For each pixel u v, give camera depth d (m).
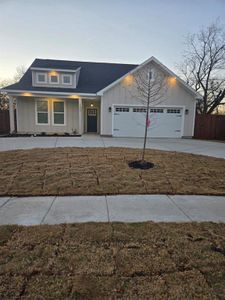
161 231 3.31
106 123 15.09
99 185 5.54
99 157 7.97
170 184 5.75
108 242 2.96
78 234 3.16
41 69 15.20
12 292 2.08
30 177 5.92
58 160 7.45
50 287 2.14
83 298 2.02
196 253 2.74
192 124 15.58
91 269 2.41
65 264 2.48
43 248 2.78
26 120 16.12
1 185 5.39
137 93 14.84
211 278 2.32
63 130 16.53
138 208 4.36
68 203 4.54
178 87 15.03
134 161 7.59
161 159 8.03
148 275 2.35
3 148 9.65
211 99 24.06
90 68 18.06
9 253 2.66
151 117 15.25
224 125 16.27
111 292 2.10
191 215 4.08
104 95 14.86
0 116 16.39
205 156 9.16
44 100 16.02
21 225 3.48
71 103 16.30
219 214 4.16
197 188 5.55
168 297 2.05
